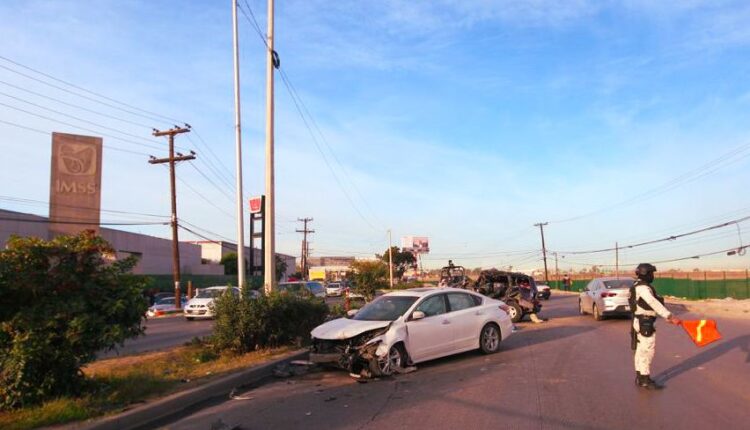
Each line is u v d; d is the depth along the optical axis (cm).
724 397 812
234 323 1262
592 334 1653
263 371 1067
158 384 894
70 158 3152
